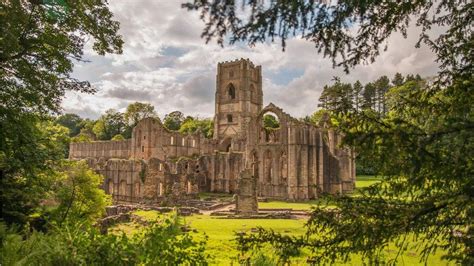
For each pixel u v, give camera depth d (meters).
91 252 8.84
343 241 7.11
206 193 75.62
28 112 21.05
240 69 106.69
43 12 19.23
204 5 5.73
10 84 19.86
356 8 6.45
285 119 67.62
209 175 79.12
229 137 101.81
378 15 7.28
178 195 57.66
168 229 9.93
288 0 5.86
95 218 34.78
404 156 6.62
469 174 6.23
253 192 44.88
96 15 21.55
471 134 6.04
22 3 18.44
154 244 9.45
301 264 11.10
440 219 6.60
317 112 91.25
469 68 6.83
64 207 19.08
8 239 10.73
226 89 108.75
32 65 20.36
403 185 6.85
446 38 7.64
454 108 6.98
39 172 23.17
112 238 9.23
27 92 20.31
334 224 7.06
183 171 69.25
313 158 65.19
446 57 7.59
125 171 69.00
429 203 6.48
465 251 6.86
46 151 22.53
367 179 81.81
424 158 6.22
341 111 7.18
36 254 8.80
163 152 87.94
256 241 7.76
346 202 7.13
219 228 33.91
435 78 7.34
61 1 19.20
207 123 132.62
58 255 8.61
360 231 6.60
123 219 40.47
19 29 18.38
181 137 92.50
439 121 6.96
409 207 6.64
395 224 6.43
